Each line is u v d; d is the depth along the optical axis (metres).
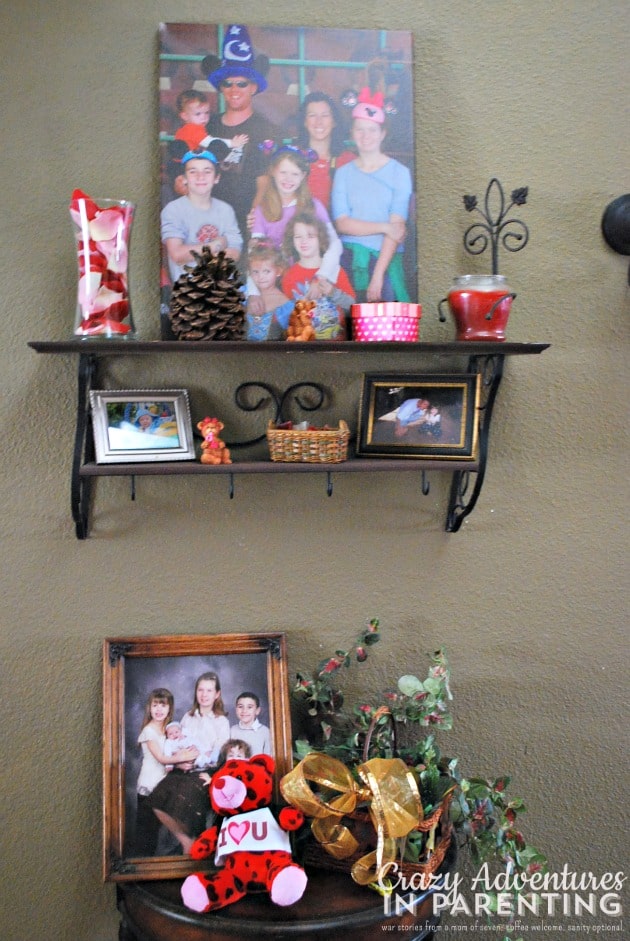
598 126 1.55
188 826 1.40
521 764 1.60
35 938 1.50
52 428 1.47
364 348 1.32
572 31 1.54
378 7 1.50
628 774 1.62
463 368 1.55
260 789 1.34
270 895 1.24
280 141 1.46
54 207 1.44
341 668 1.55
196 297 1.31
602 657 1.61
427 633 1.58
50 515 1.48
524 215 1.55
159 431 1.41
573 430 1.59
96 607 1.50
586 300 1.58
